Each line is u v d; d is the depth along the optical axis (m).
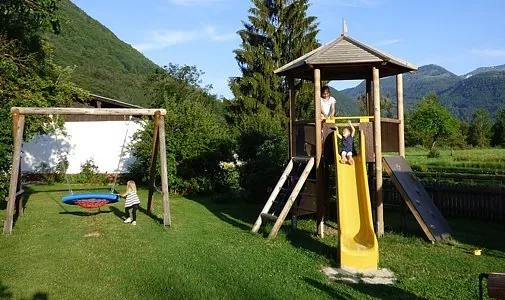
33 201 16.19
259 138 19.42
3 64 15.20
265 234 11.12
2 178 12.85
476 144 70.12
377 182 11.12
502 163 32.50
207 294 6.70
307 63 10.86
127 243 9.86
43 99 16.33
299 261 8.62
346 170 10.55
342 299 6.57
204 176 19.41
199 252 9.16
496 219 13.96
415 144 61.44
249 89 34.31
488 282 3.88
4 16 16.03
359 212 9.56
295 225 11.75
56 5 16.50
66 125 23.62
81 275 7.59
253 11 34.81
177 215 13.98
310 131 11.59
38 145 23.36
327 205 13.36
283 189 12.33
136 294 6.72
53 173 23.23
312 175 12.01
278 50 34.19
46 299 6.50
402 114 12.31
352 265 8.26
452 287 7.14
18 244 9.66
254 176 17.50
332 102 12.24
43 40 17.95
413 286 7.21
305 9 34.62
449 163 33.50
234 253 9.11
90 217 13.13
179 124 19.12
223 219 13.58
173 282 7.21
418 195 11.47
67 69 18.33
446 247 9.94
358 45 11.05
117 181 23.42
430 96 58.75
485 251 9.62
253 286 7.04
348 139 10.84
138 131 19.66
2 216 12.97
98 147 23.97
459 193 14.75
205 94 50.88
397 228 12.18
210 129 19.67
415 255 9.22
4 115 13.45
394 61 10.95
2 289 6.86
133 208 12.26
